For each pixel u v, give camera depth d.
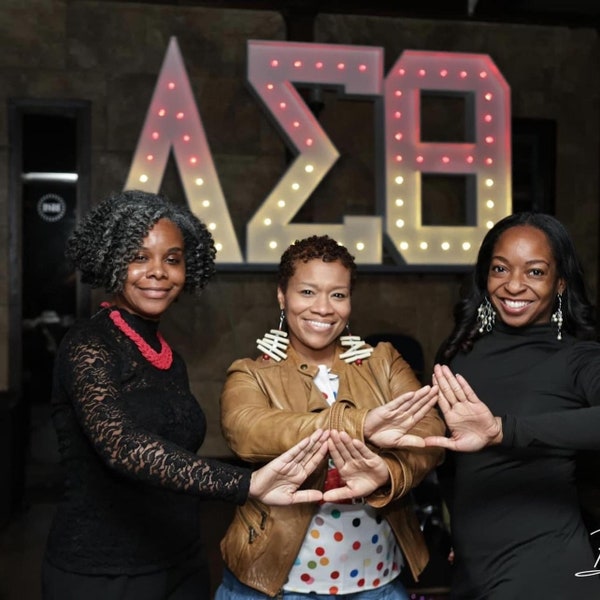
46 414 5.16
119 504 1.52
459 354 1.89
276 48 4.70
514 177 5.43
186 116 4.66
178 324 5.06
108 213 1.64
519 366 1.76
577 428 1.48
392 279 5.25
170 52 4.63
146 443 1.34
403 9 5.08
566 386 1.69
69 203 5.08
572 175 5.46
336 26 5.14
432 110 5.29
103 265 1.63
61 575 1.53
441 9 5.12
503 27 5.33
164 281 1.63
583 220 5.47
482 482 1.71
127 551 1.53
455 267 4.89
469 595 1.72
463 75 4.85
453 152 4.86
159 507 1.57
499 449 1.68
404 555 1.76
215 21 5.03
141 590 1.54
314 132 4.77
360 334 5.21
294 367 1.75
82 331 1.57
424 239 4.86
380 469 1.50
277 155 5.13
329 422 1.50
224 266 4.71
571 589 1.60
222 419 1.68
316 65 4.73
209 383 5.09
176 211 1.75
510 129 4.94
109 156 4.95
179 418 1.61
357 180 5.22
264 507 1.65
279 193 4.76
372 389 1.75
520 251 1.74
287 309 1.74
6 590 3.41
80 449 1.53
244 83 5.07
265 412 1.59
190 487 1.32
